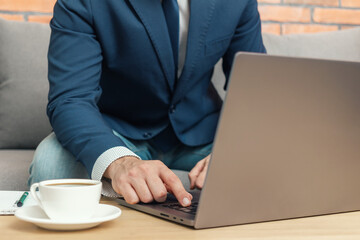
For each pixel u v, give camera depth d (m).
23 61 1.93
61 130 1.06
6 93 1.90
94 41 1.24
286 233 0.66
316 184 0.76
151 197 0.82
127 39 1.26
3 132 1.88
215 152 0.64
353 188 0.81
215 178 0.66
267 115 0.66
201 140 1.49
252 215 0.71
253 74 0.63
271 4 2.60
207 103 1.54
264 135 0.67
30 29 1.99
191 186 1.07
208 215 0.67
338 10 2.67
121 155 0.94
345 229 0.69
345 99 0.73
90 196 0.68
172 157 1.53
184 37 1.37
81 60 1.19
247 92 0.63
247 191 0.69
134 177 0.85
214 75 2.02
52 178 1.07
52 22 1.25
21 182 1.43
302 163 0.73
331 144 0.74
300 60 0.66
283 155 0.70
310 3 2.64
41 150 1.11
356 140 0.77
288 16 2.62
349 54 2.13
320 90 0.69
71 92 1.15
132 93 1.39
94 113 1.10
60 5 1.24
